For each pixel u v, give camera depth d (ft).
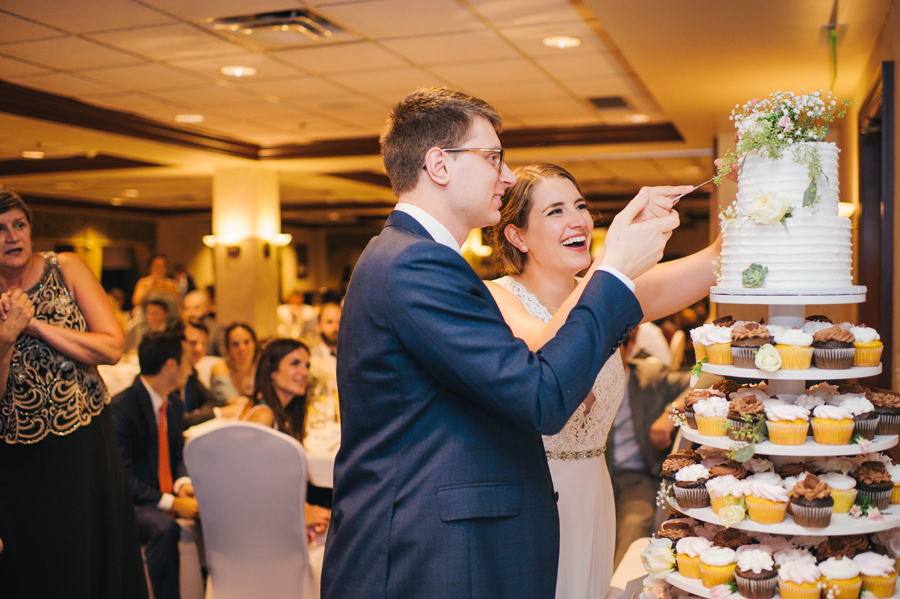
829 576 4.25
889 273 10.84
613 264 4.12
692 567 4.75
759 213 4.40
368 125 24.13
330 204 50.80
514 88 19.15
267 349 10.75
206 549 9.12
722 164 4.75
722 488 4.60
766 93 17.08
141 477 10.68
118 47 15.34
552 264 6.15
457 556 3.91
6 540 7.00
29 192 40.50
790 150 4.44
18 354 6.98
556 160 29.07
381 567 4.03
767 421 4.59
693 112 19.44
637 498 10.82
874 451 4.50
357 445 4.30
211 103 20.72
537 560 4.12
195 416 14.21
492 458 4.05
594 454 6.07
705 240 56.03
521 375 3.69
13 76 17.67
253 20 13.65
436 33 14.46
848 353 4.52
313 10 13.12
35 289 7.25
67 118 20.33
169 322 24.20
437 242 4.08
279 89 19.11
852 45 13.06
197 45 15.23
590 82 18.48
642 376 11.74
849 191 15.46
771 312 5.00
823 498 4.25
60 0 12.51
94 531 7.49
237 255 29.89
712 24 12.00
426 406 4.02
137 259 52.39
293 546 8.83
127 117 22.20
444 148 4.14
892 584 4.31
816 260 4.42
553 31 14.30
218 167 29.68
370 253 4.20
